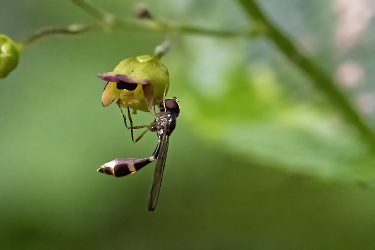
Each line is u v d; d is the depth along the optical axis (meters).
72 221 0.27
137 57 0.20
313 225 0.24
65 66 0.29
